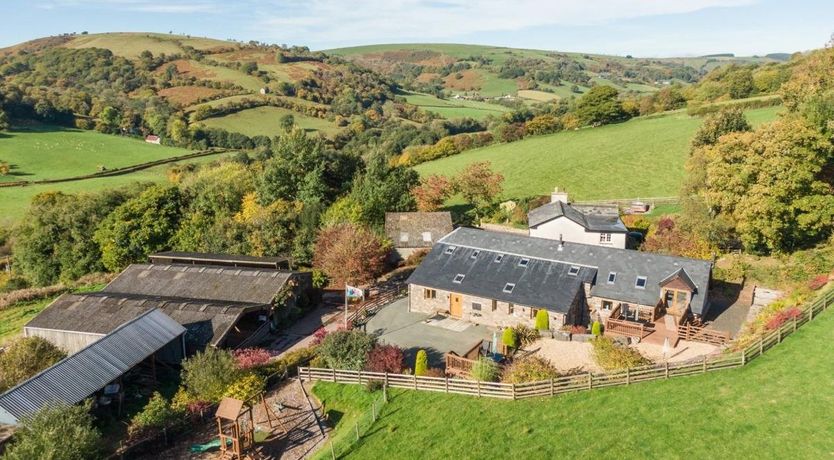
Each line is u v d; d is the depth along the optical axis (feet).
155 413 102.12
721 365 97.96
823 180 185.98
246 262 185.57
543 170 330.13
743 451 74.64
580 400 95.71
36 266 238.07
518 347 132.46
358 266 178.40
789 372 91.45
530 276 153.28
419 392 108.78
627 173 304.71
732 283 169.58
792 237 177.68
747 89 395.55
